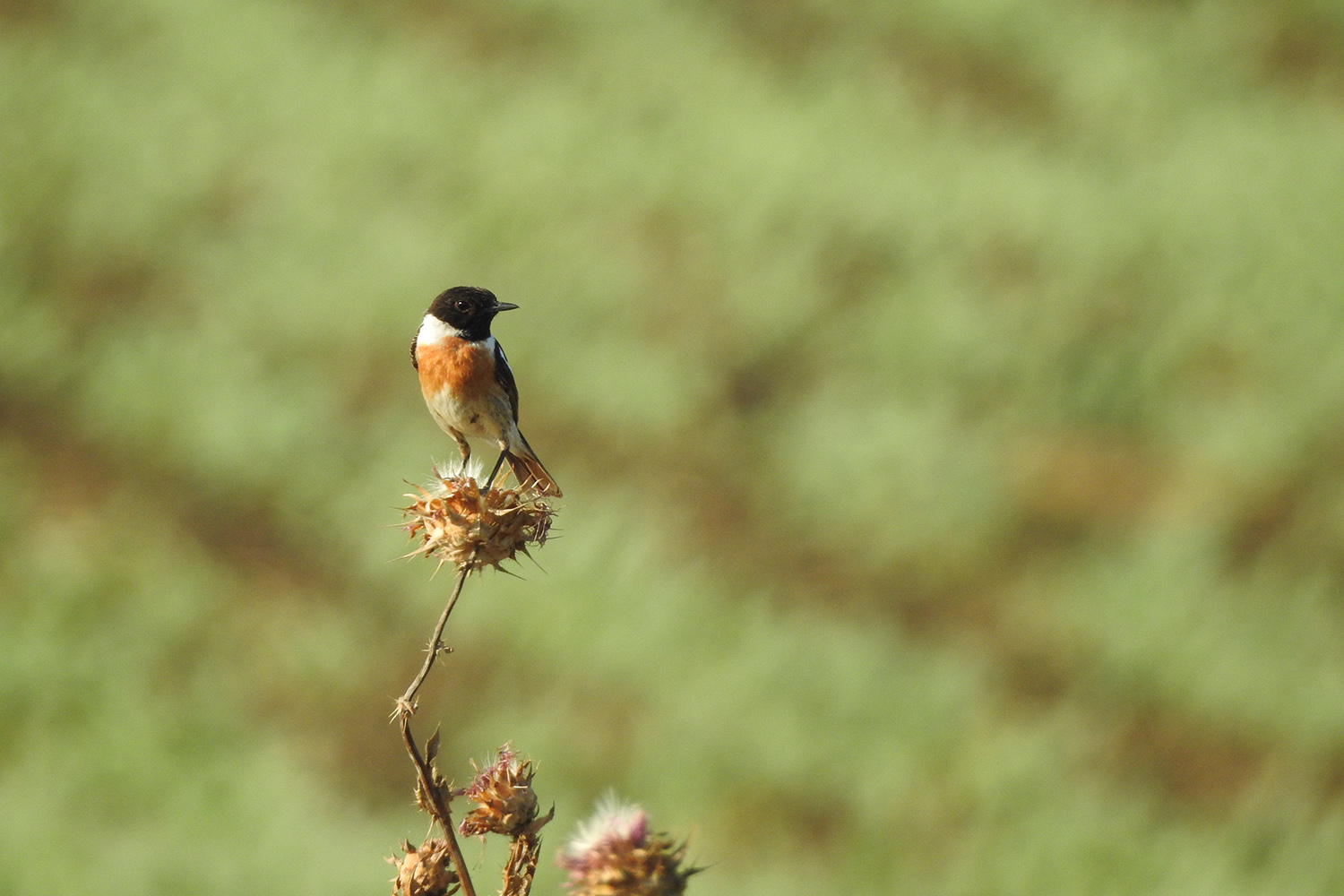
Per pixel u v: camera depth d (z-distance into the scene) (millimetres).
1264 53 26516
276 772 11672
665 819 11586
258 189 19438
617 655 13164
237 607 13500
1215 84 25469
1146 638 14148
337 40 22250
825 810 11875
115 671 12445
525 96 21891
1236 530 16281
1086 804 11922
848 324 18906
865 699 12773
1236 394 18641
